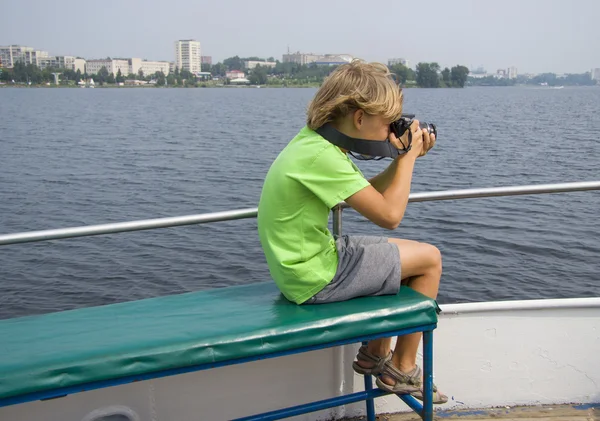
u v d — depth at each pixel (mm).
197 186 20281
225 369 2619
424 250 2367
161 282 10297
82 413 2467
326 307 2221
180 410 2592
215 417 2646
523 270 10641
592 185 2793
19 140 36938
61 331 2143
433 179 21688
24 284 10156
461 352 2969
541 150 30406
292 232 2238
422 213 14391
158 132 43375
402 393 2432
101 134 41625
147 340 2004
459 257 11312
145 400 2537
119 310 2350
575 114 67875
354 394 2451
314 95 2264
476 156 27828
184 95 154500
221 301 2395
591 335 2992
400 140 2271
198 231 13125
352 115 2184
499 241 12273
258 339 2031
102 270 10812
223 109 80312
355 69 2195
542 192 2807
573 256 11383
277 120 57812
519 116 63250
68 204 17422
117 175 22625
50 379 1849
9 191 19250
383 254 2291
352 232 12852
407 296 2279
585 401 3055
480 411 3012
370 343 2510
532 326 2967
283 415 2352
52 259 11352
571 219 14031
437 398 2443
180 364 1965
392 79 2225
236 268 10922
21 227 14867
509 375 3006
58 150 31391
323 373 2783
